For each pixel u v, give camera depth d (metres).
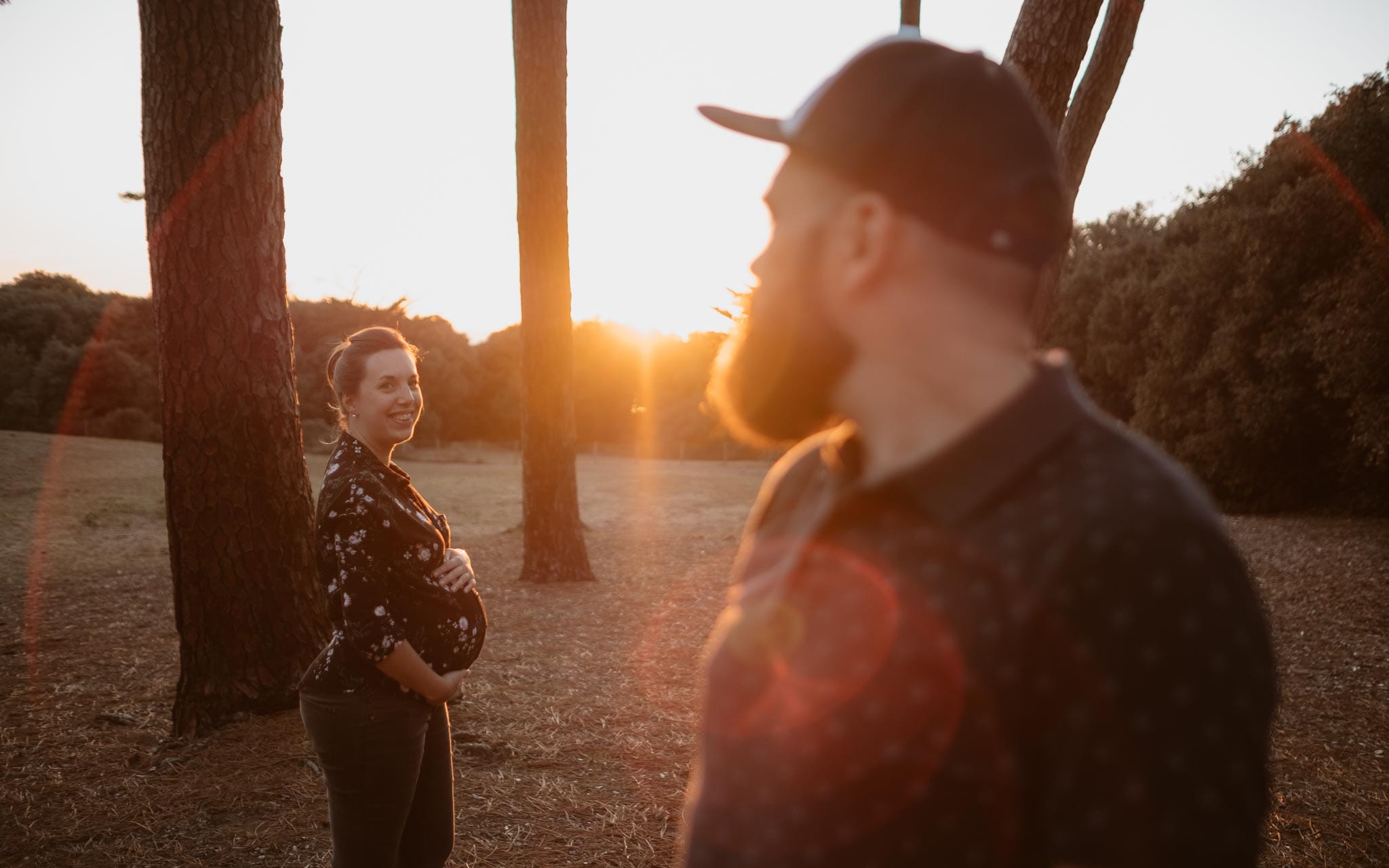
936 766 0.55
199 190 4.18
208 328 4.25
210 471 4.30
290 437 4.50
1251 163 18.48
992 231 0.60
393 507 2.06
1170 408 18.95
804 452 0.88
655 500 21.69
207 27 4.12
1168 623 0.51
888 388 0.64
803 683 0.61
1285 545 12.86
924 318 0.62
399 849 2.27
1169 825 0.49
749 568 0.82
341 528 2.00
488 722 4.85
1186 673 0.50
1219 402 17.83
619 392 54.75
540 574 9.78
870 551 0.60
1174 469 0.59
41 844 3.37
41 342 43.56
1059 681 0.53
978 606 0.55
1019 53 3.55
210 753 4.12
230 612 4.39
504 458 42.91
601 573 10.52
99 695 5.31
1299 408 16.61
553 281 9.52
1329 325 14.66
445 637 2.11
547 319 9.56
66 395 40.09
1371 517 16.53
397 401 2.19
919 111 0.61
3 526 14.74
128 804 3.69
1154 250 21.81
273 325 4.43
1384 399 14.05
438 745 2.26
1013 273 0.62
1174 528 0.53
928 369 0.62
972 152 0.60
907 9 3.39
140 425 38.75
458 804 3.78
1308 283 16.20
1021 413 0.59
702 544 13.55
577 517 9.98
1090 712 0.52
